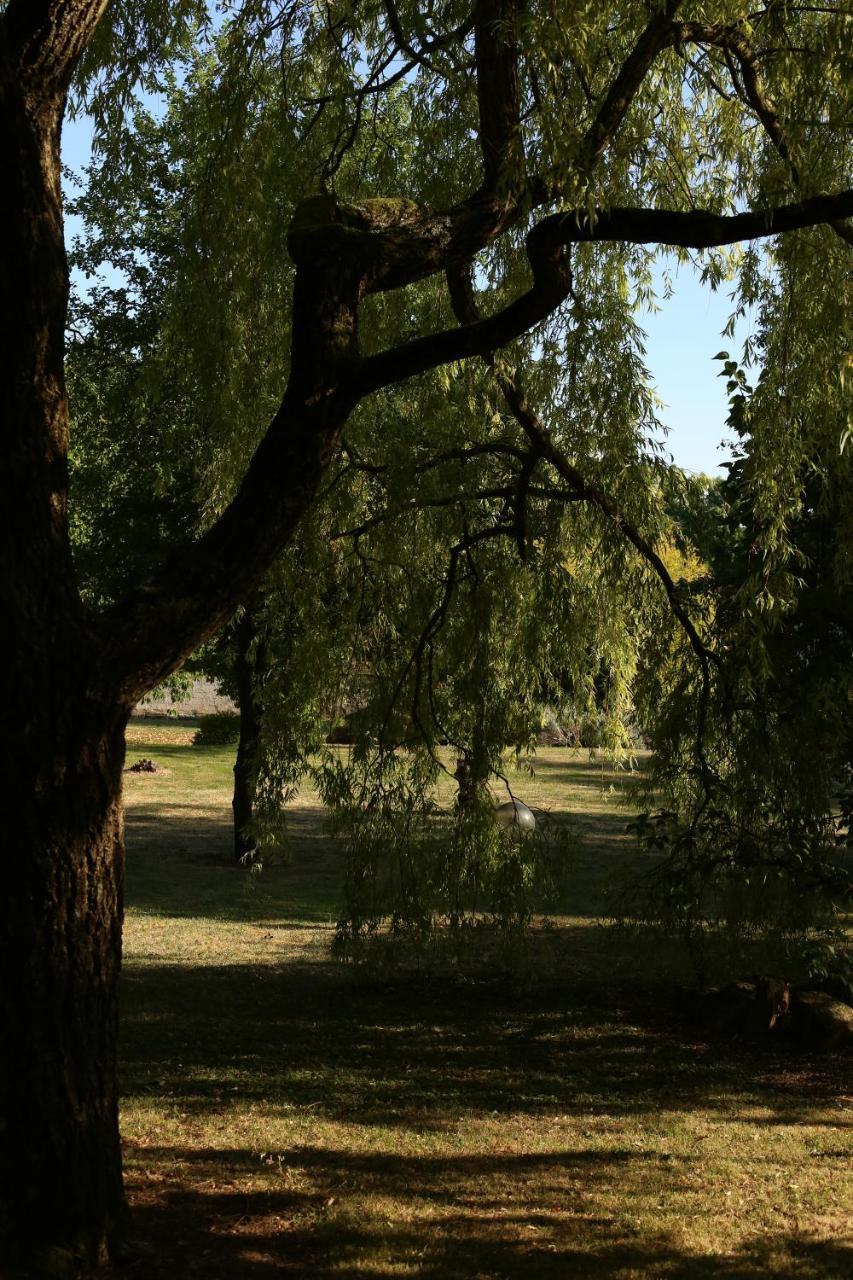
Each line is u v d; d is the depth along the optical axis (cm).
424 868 1003
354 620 1015
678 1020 974
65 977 461
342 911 1026
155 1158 625
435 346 535
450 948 1034
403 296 997
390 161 980
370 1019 973
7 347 455
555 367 937
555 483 971
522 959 1022
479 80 659
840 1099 766
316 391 512
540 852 1025
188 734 3712
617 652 993
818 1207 576
